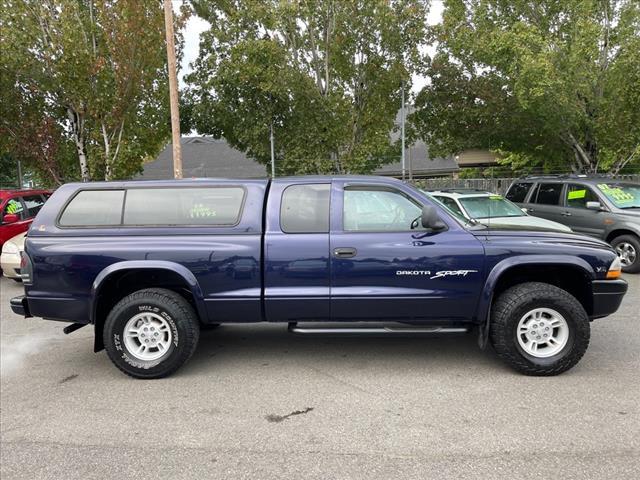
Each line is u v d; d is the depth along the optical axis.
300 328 4.64
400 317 4.52
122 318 4.48
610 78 13.73
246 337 5.78
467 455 3.15
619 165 15.38
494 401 3.92
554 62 13.52
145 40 14.05
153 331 4.55
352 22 14.37
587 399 3.91
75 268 4.48
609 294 4.42
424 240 4.43
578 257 4.37
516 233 4.54
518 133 17.41
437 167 27.41
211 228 4.55
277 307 4.52
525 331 4.39
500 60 14.22
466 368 4.65
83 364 5.02
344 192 4.61
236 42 15.99
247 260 4.48
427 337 5.66
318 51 15.22
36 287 4.55
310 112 14.98
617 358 4.80
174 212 4.64
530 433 3.40
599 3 13.97
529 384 4.24
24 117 14.42
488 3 15.25
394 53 15.12
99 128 14.68
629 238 8.82
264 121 15.80
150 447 3.34
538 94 13.12
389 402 3.96
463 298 4.42
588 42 13.17
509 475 2.92
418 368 4.68
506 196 11.91
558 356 4.34
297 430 3.54
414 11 14.70
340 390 4.21
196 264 4.46
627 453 3.13
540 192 10.75
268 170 17.39
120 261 4.46
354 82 15.53
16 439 3.49
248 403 4.00
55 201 4.71
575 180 10.01
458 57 16.52
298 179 4.70
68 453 3.29
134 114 14.84
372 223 4.56
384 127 16.19
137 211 4.65
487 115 16.69
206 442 3.40
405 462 3.09
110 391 4.30
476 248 4.38
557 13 14.49
